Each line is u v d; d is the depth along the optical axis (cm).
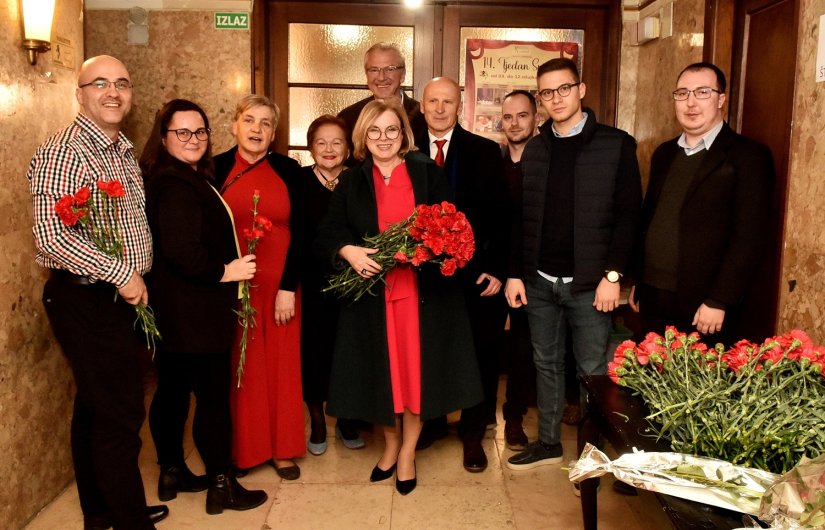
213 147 397
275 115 264
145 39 389
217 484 246
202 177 237
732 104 292
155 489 265
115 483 210
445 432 314
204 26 388
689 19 320
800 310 226
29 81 235
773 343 161
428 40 405
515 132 318
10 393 226
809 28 222
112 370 207
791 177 233
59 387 260
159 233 222
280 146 409
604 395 183
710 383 154
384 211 253
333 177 300
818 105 216
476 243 279
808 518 114
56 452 258
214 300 230
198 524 239
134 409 212
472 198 279
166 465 257
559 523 242
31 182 199
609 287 248
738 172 229
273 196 262
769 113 262
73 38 266
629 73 397
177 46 390
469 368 261
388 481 273
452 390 259
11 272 226
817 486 116
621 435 159
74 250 196
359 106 335
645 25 368
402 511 250
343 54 406
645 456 145
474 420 288
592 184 250
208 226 229
